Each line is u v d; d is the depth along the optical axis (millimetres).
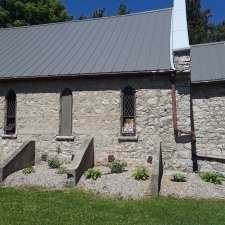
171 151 16469
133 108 17328
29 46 22422
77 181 14578
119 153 17203
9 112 19578
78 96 18141
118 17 22953
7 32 25094
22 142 18906
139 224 10031
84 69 18188
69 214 10883
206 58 19469
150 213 11070
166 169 16422
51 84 18672
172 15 20703
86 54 19828
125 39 20422
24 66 20000
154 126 16828
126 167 16750
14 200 12539
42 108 18719
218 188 13641
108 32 21750
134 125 17203
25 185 14836
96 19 23453
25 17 34406
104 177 14766
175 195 13094
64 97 18547
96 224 9992
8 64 20609
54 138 18375
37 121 18766
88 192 13672
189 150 16234
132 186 13672
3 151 19266
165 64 16891
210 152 17203
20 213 10969
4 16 33875
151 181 13211
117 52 19234
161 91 16859
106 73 17312
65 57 20031
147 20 21828
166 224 10078
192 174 15727
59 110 18422
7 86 19516
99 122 17688
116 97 17516
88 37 21766
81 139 17875
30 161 18219
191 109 17531
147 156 16766
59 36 22797
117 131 17359
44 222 10109
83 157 15742
